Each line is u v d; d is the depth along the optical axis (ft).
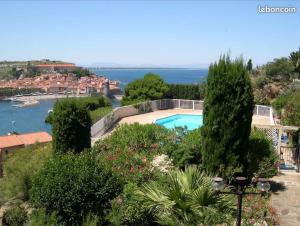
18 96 497.46
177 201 25.95
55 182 28.84
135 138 45.93
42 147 56.18
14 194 40.78
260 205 29.25
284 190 40.37
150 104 103.50
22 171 41.63
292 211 34.45
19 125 282.97
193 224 25.45
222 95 34.04
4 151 141.69
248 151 36.01
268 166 38.01
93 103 125.59
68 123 42.11
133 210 28.76
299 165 48.47
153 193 27.96
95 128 66.23
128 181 32.50
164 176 32.35
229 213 26.61
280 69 123.03
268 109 90.74
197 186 27.14
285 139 63.00
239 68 34.14
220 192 23.65
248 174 36.42
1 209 37.93
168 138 47.03
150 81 114.21
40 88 535.60
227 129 34.27
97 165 31.07
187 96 115.03
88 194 28.71
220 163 34.94
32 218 28.84
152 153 43.32
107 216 28.30
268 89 116.37
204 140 35.68
